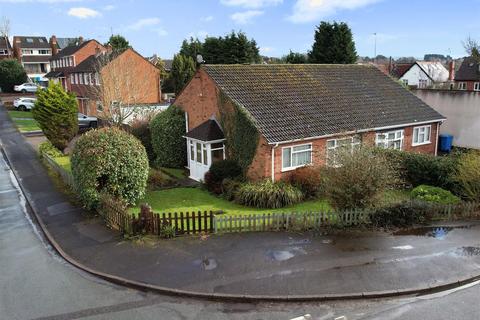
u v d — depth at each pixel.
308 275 11.70
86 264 12.63
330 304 10.51
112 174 17.27
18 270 12.50
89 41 60.16
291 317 9.96
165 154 26.50
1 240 15.07
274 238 14.24
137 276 11.77
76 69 53.59
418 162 20.67
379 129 23.91
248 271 11.94
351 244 13.77
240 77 23.84
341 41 48.06
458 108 30.80
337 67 29.06
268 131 20.16
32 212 18.19
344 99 25.55
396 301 10.66
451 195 18.41
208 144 22.39
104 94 37.84
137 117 37.03
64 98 30.23
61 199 19.48
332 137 22.11
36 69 90.94
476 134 29.94
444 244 13.82
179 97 26.89
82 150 17.52
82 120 42.28
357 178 14.95
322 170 16.95
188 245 13.72
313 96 24.66
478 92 29.42
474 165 17.14
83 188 17.38
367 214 15.34
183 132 26.36
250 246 13.59
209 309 10.30
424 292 11.06
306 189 19.91
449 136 30.44
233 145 22.03
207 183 21.64
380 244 13.79
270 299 10.59
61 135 30.53
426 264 12.39
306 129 21.31
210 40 51.88
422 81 69.62
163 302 10.62
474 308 10.29
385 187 15.41
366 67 30.69
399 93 28.77
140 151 18.31
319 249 13.37
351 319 9.87
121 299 10.78
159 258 12.83
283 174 20.66
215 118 23.42
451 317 9.91
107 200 16.00
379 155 16.53
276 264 12.36
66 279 11.88
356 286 11.12
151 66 49.56
